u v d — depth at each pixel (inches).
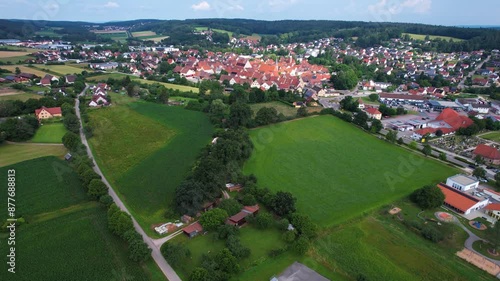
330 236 3171.8
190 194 3346.5
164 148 4965.6
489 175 4557.1
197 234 3107.8
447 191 3897.6
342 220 3420.3
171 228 3164.4
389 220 3467.0
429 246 3085.6
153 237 3041.3
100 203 3518.7
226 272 2620.6
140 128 5748.0
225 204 3393.2
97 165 4448.8
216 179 3614.7
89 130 5374.0
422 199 3695.9
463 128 6186.0
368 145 5511.8
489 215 3612.2
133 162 4515.3
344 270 2751.0
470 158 5123.0
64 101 6717.5
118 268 2645.2
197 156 4677.7
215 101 6594.5
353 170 4584.2
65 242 2928.2
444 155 4963.1
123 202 3597.4
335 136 5851.4
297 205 3678.6
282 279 2618.1
